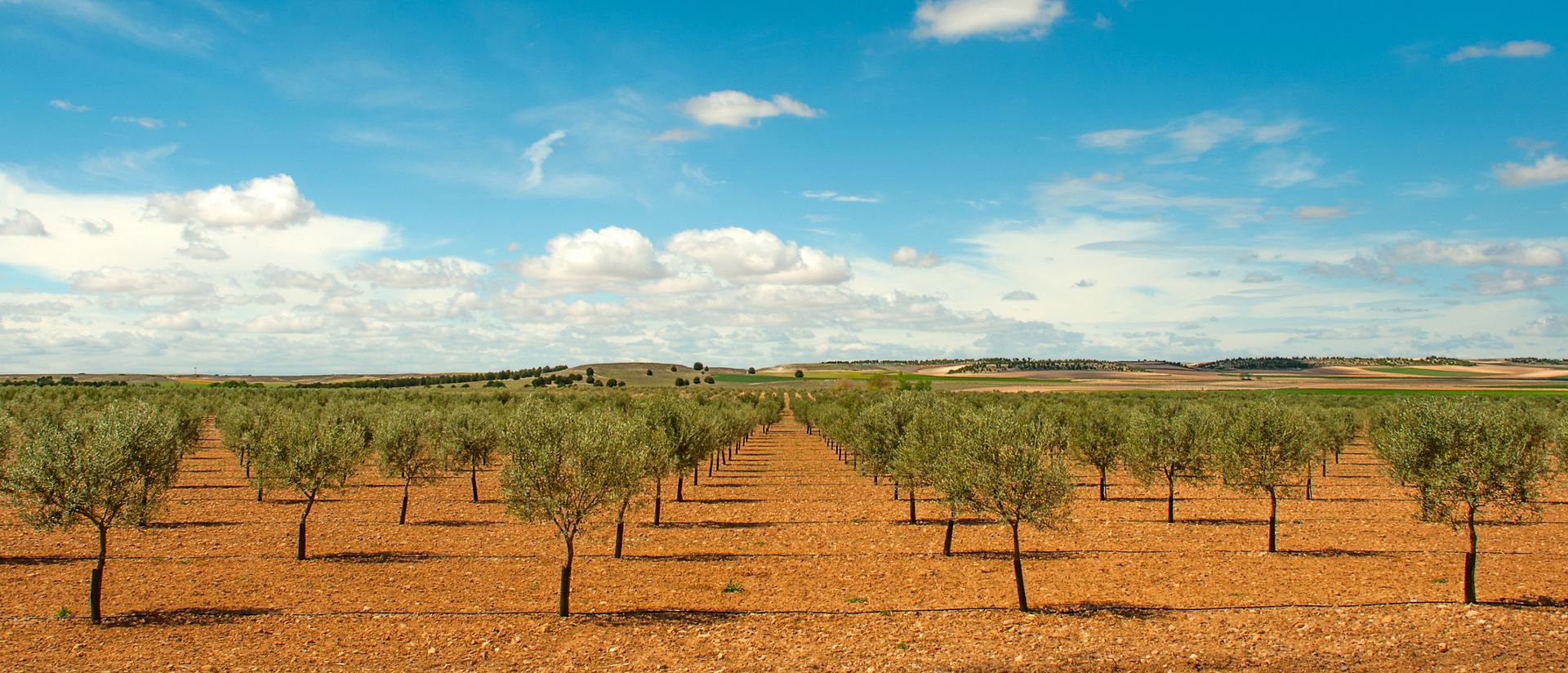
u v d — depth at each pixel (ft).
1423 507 93.15
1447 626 81.76
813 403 418.31
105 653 76.69
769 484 208.74
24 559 114.32
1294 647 76.95
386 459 147.23
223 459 246.06
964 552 121.90
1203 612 88.48
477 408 246.88
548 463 89.35
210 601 94.68
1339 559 112.98
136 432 90.74
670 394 238.07
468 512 159.74
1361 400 446.19
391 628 85.30
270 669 73.46
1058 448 95.61
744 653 77.97
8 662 74.13
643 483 142.72
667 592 100.07
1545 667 70.90
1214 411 151.64
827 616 89.40
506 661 75.92
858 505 170.60
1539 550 117.70
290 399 406.00
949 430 126.93
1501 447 89.15
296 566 112.78
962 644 79.71
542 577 107.55
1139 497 176.04
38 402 296.51
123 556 117.08
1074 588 100.07
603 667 74.33
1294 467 119.34
